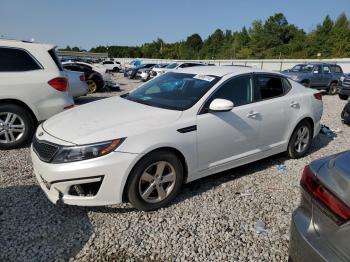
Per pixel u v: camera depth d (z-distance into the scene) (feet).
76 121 11.12
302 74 49.70
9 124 16.71
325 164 6.66
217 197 12.13
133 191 10.25
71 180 9.55
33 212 10.68
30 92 16.72
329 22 204.85
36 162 10.41
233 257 8.85
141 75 76.43
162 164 10.74
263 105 13.85
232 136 12.64
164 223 10.30
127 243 9.26
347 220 5.49
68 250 8.89
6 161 15.24
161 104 12.38
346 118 25.08
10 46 16.65
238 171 14.76
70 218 10.40
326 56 176.65
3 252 8.68
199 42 342.44
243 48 260.21
